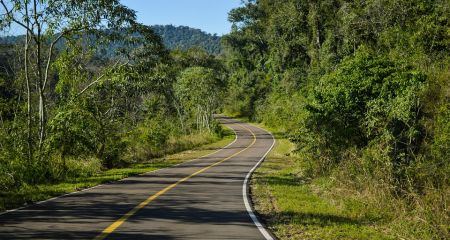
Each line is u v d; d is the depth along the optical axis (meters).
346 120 17.48
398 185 12.77
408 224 10.14
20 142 20.45
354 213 11.59
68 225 9.31
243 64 108.00
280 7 78.75
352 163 15.34
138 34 23.80
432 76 16.59
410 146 13.82
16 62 33.97
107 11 21.72
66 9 21.19
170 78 50.84
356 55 18.53
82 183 18.05
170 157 35.91
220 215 10.87
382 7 36.84
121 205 12.24
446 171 11.94
